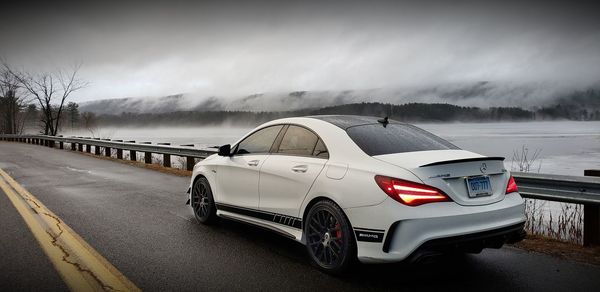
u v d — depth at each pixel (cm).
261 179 467
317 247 402
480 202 356
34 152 2181
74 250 454
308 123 450
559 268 406
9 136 3650
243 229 553
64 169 1329
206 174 568
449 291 350
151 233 530
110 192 857
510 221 370
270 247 473
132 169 1341
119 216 627
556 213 752
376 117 480
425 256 330
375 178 352
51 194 827
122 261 421
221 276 382
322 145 418
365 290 352
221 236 518
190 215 638
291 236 430
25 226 557
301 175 416
